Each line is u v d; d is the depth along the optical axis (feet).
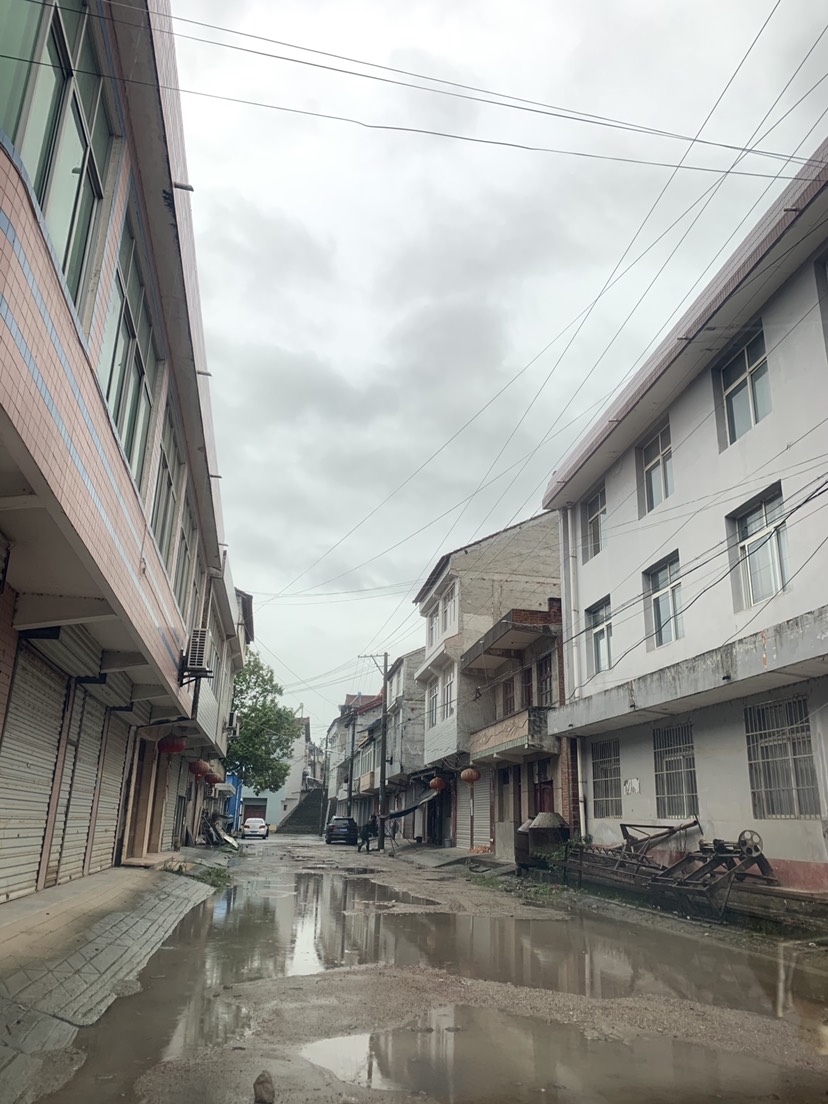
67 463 17.42
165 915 33.73
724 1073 14.83
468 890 53.42
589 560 60.95
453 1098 13.23
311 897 46.24
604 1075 14.57
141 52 19.40
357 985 21.58
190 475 44.11
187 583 49.60
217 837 96.22
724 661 37.60
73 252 18.56
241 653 94.58
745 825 39.37
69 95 17.06
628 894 43.60
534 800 69.51
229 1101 12.68
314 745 272.92
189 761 80.18
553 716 59.47
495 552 94.17
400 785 134.62
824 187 32.48
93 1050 15.14
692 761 45.34
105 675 34.22
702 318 42.04
